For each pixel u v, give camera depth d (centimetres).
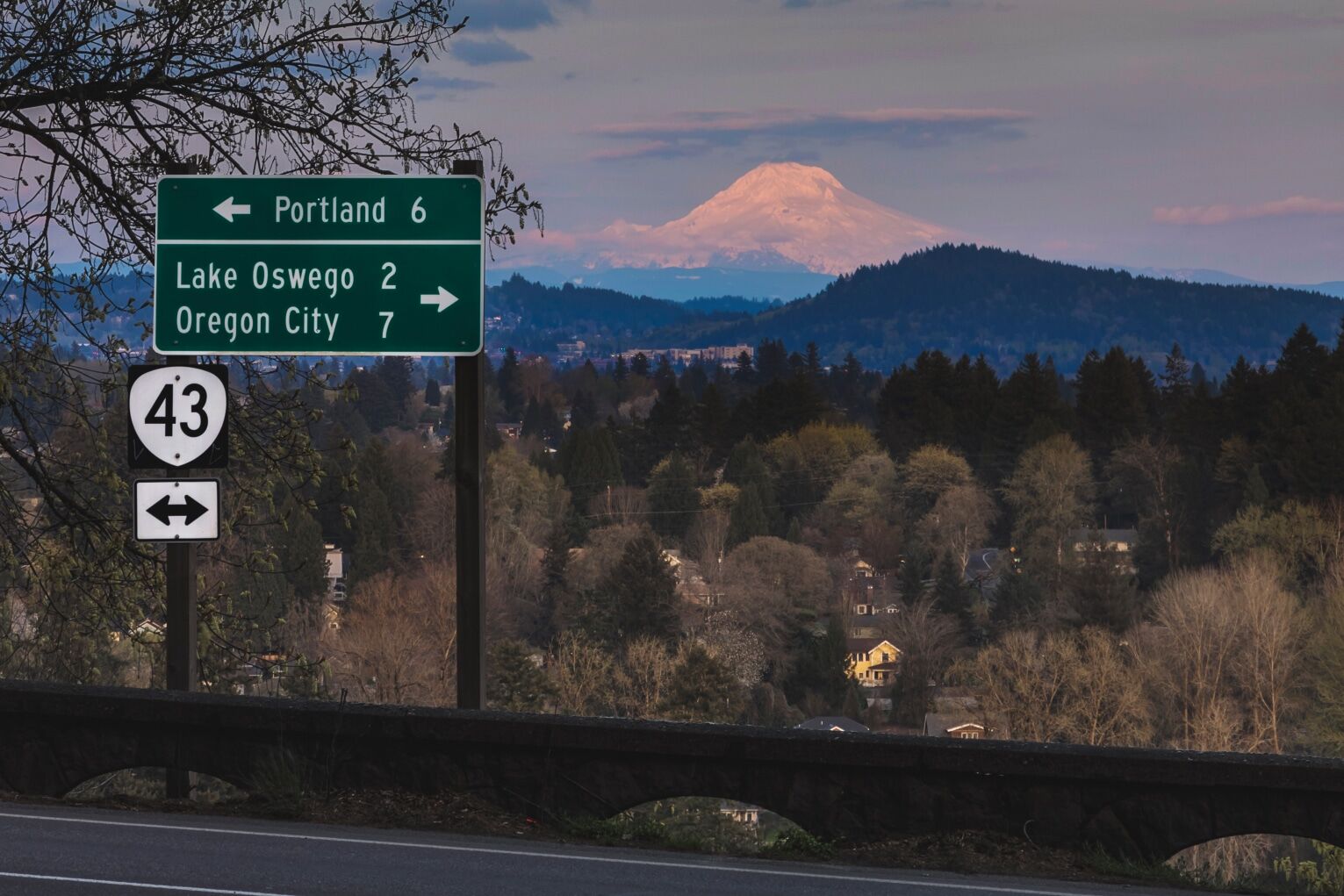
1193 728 6744
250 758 1255
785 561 10031
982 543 12619
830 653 9194
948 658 9562
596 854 1141
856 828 1156
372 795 1238
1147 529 12394
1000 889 1055
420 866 1078
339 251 1412
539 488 11338
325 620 6594
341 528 10044
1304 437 11550
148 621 1988
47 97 1855
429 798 1230
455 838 1170
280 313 1417
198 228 1419
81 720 1274
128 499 1928
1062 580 11069
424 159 1844
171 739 1265
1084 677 6512
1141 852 1117
